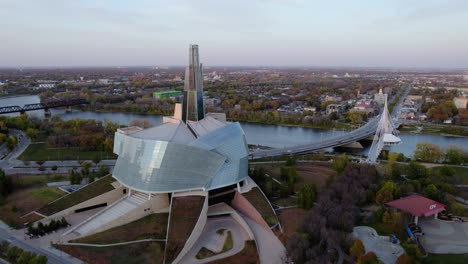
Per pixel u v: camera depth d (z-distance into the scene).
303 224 129.38
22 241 123.50
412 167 188.75
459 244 123.38
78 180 176.25
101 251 116.31
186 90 167.75
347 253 114.25
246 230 133.38
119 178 154.75
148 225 133.62
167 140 148.50
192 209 134.50
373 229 131.88
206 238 127.94
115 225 132.75
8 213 145.38
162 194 144.62
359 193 154.00
